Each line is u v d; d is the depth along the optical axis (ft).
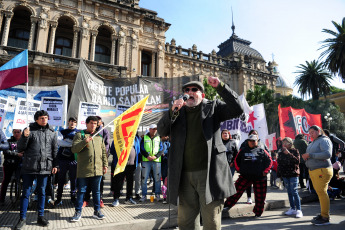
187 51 97.91
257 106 30.71
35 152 13.17
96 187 14.37
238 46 126.41
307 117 35.99
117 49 70.44
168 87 29.09
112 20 70.95
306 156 15.23
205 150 7.41
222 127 29.04
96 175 14.23
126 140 13.71
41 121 13.85
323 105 100.83
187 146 7.55
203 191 7.14
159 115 28.19
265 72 111.24
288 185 17.33
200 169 7.35
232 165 20.66
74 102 24.31
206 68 100.17
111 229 12.76
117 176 18.40
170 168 7.72
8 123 23.32
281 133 33.35
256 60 113.80
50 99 23.32
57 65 57.77
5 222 13.48
